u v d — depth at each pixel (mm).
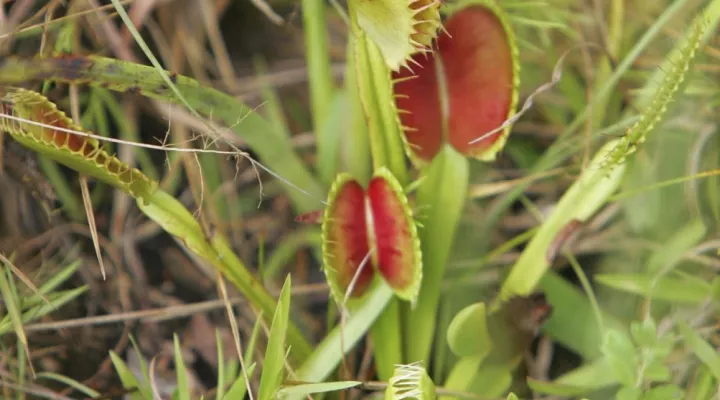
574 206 335
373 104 329
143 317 371
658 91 320
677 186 358
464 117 334
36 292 346
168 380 366
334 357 333
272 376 320
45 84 357
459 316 324
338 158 371
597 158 334
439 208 336
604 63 367
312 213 331
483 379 337
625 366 327
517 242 356
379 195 325
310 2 359
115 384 365
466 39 330
